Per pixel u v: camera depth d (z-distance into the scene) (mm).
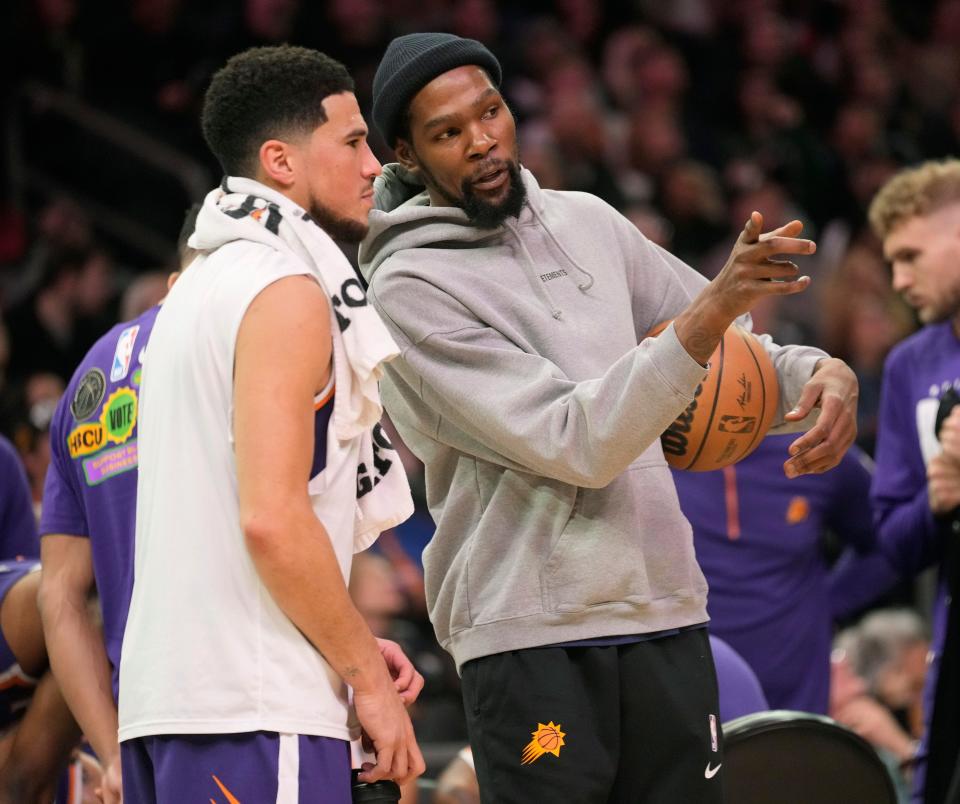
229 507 7770
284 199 8219
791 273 7789
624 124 33500
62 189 30359
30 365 24219
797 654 14695
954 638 12828
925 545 13609
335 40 30547
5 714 11078
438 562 9367
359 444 8336
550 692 8664
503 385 8750
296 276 7879
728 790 9961
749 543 14609
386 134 9477
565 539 8812
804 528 14773
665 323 9758
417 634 18672
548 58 33625
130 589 8703
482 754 8938
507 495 9016
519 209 9266
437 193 9484
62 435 9445
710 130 35469
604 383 8320
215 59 30062
